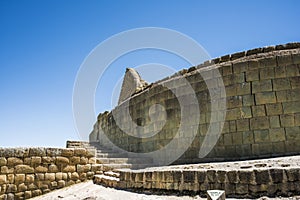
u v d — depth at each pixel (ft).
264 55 36.01
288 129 33.01
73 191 34.78
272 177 21.44
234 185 22.43
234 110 36.11
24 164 36.27
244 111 35.42
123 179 30.96
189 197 23.58
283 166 24.27
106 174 38.70
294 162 25.58
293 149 32.35
